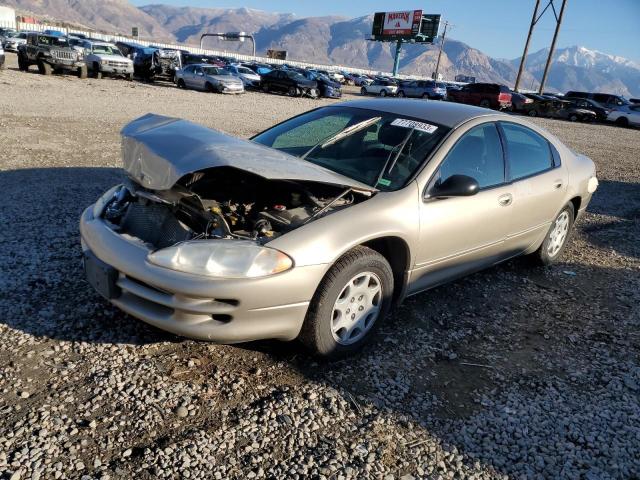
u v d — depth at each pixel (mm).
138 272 2824
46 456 2346
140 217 3291
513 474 2602
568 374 3510
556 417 3053
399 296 3660
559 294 4793
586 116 32250
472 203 3850
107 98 17031
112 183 6621
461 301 4414
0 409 2584
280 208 3189
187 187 3426
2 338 3123
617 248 6352
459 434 2832
